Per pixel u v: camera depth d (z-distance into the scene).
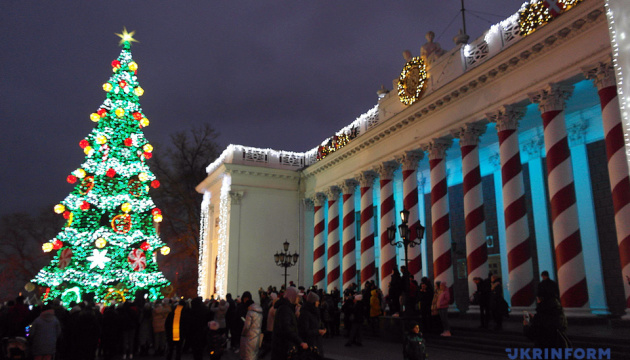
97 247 25.22
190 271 48.22
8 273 47.84
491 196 25.11
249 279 31.91
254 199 33.44
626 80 7.77
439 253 20.81
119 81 28.22
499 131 18.23
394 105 25.78
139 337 15.65
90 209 26.05
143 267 25.94
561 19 15.59
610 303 18.64
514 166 17.66
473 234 19.14
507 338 13.65
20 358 10.41
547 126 16.22
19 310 13.03
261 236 32.97
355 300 16.34
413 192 23.28
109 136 27.06
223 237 33.12
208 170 39.00
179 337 11.93
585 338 11.76
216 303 18.09
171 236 43.41
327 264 31.27
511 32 18.39
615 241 18.72
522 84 17.41
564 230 15.37
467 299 25.73
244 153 34.16
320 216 32.69
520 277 16.86
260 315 9.50
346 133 30.28
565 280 15.13
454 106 20.75
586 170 19.97
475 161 19.73
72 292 24.19
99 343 16.16
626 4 7.82
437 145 21.64
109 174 26.08
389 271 24.31
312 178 34.09
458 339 14.66
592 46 14.88
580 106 19.72
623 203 13.60
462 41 21.11
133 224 26.53
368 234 26.75
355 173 28.20
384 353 13.92
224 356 14.41
